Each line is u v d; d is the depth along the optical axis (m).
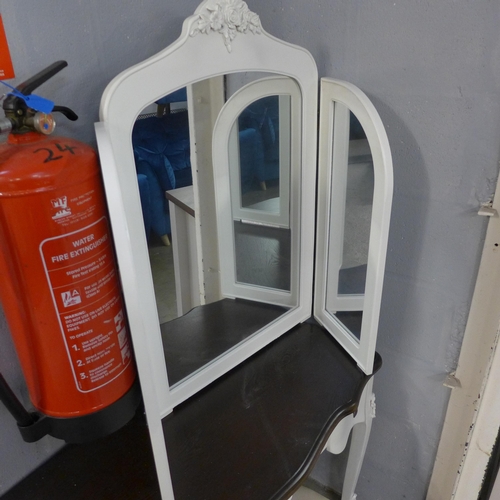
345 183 0.77
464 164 0.71
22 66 0.52
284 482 0.62
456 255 0.78
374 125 0.65
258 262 0.82
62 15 0.55
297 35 0.81
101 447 0.71
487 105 0.66
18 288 0.50
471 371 0.84
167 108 0.59
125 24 0.62
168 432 0.70
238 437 0.69
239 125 0.70
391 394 0.98
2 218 0.46
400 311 0.89
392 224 0.84
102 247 0.53
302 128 0.76
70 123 0.59
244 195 0.75
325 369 0.82
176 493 0.61
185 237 0.68
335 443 0.84
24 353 0.55
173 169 0.63
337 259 0.84
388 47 0.72
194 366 0.76
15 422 0.65
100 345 0.56
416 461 1.01
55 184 0.46
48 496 0.64
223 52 0.61
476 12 0.63
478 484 0.92
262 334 0.85
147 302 0.63
